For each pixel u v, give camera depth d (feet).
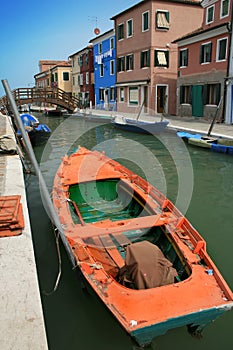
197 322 10.92
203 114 69.41
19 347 8.14
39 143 54.70
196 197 27.89
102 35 108.06
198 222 22.75
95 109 85.51
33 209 24.25
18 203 16.02
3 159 28.91
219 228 21.75
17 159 28.96
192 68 71.72
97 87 118.21
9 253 12.44
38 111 126.72
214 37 63.62
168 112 86.84
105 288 11.62
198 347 11.87
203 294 11.35
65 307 13.79
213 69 64.85
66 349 11.88
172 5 82.17
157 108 86.79
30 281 10.74
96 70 117.29
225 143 44.11
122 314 10.41
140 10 84.69
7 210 14.98
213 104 67.36
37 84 213.05
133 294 11.27
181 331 12.31
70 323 12.98
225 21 61.82
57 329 12.69
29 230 14.32
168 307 10.70
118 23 96.48
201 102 69.67
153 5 80.33
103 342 12.13
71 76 156.25
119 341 12.15
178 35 84.58
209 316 10.85
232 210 24.90
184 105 76.13
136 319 10.21
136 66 90.58
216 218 23.41
